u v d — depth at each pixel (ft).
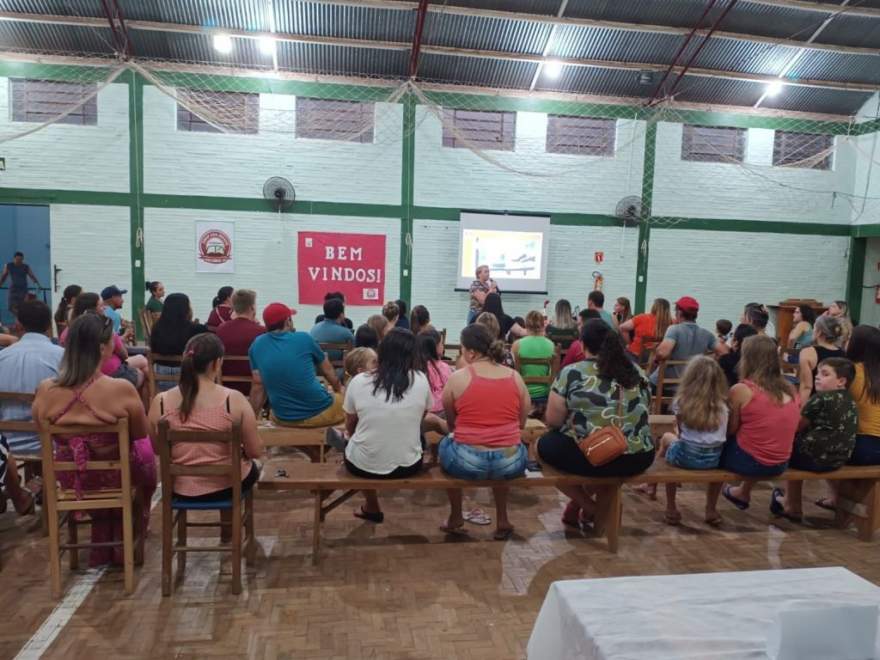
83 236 31.24
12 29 28.68
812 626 3.86
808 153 36.65
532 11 29.53
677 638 4.17
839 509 13.16
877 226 35.40
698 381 11.99
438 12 29.25
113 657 8.14
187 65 30.86
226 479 9.86
